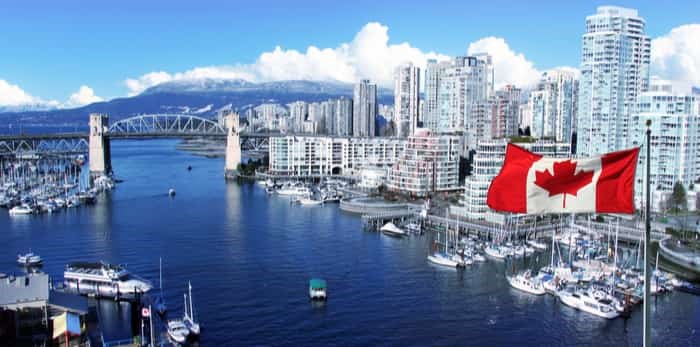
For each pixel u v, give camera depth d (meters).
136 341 123.19
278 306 152.50
